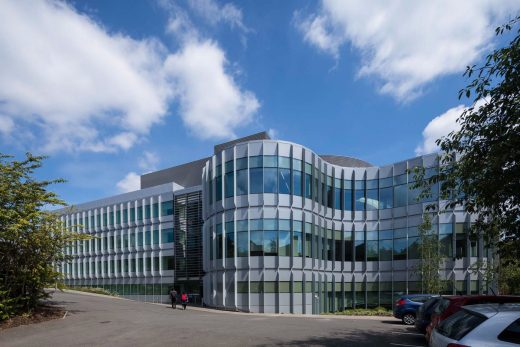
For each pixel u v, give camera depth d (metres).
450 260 31.77
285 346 10.45
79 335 12.52
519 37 7.28
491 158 7.66
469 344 4.83
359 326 15.68
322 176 34.16
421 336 12.66
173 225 43.97
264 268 27.97
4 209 15.03
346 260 36.75
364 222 37.00
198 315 20.73
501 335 4.83
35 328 13.97
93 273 53.28
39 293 17.08
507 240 8.61
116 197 52.19
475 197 9.34
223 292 28.92
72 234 17.70
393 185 36.22
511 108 7.41
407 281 33.94
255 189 29.03
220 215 30.39
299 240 29.36
